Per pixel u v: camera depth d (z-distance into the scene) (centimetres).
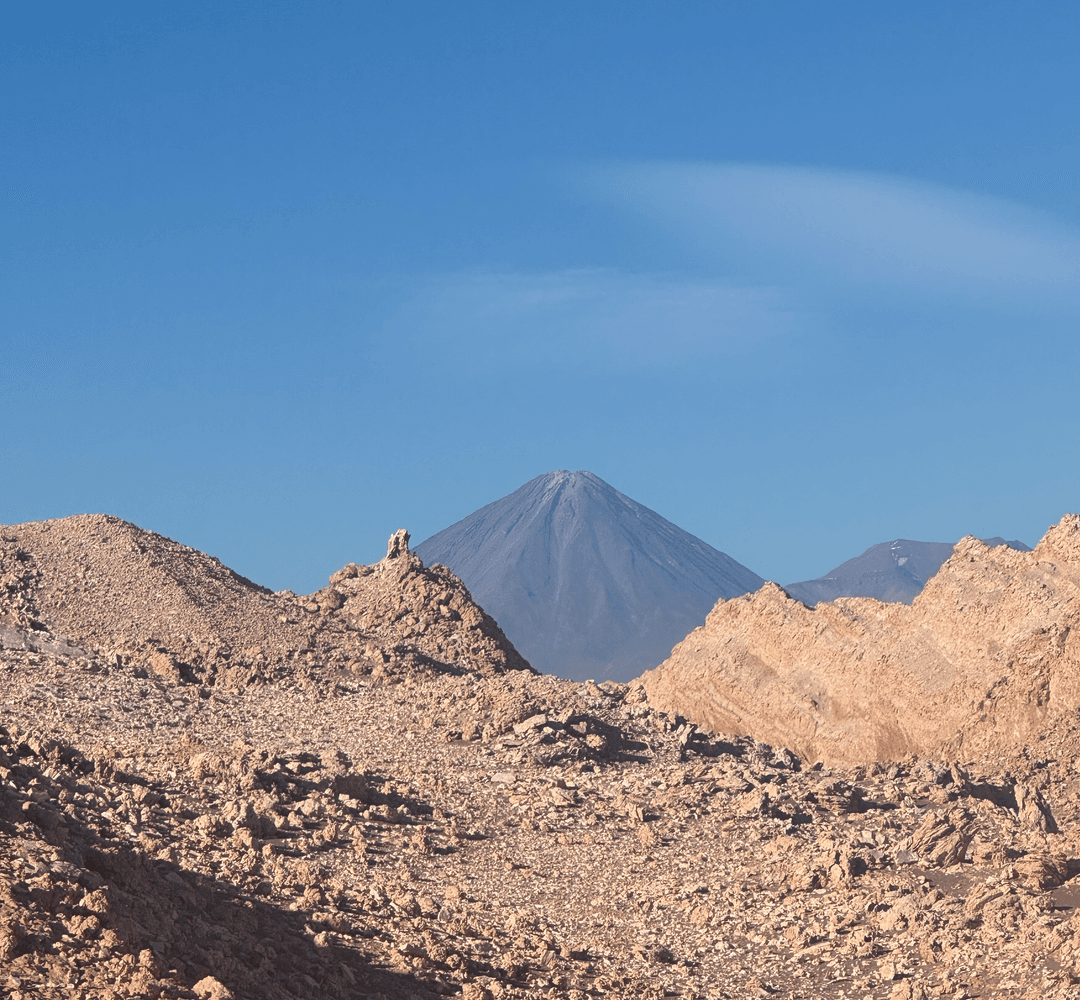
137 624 7050
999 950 3722
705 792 5403
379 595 8538
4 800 3306
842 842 4650
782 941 4003
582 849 4775
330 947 3391
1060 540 7156
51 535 7962
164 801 4334
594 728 6125
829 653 7456
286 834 4425
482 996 3334
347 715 6281
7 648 6506
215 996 2528
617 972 3778
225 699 6378
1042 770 6494
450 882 4372
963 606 7125
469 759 5697
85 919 2672
